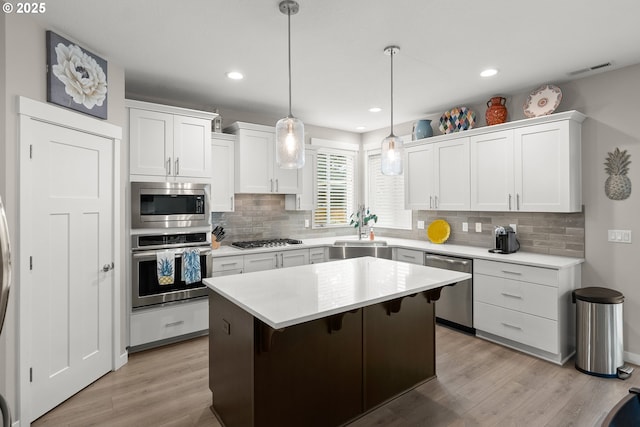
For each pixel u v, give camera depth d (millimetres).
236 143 3975
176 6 2002
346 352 2174
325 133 5113
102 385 2561
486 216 3912
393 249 4273
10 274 925
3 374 1960
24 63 2043
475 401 2373
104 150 2674
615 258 2959
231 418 2021
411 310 2549
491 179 3525
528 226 3539
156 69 2920
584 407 2285
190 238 3371
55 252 2271
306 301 1828
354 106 4027
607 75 2980
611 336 2652
